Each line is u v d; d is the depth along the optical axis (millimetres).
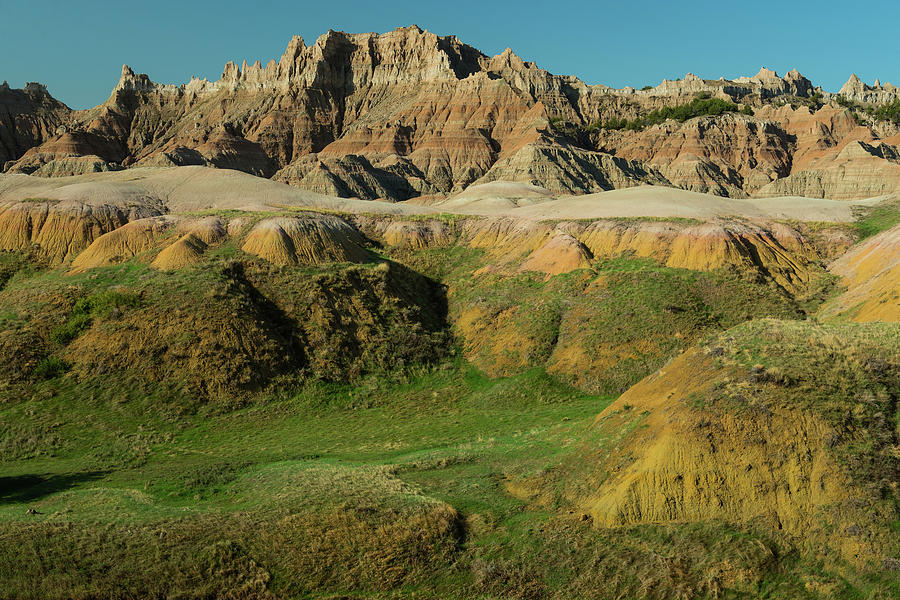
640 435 32688
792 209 91188
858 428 29266
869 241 73500
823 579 25688
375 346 64375
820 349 33188
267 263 71062
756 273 68812
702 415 30906
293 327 63031
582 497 31703
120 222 84188
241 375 55781
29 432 47094
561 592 27031
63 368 54531
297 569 28234
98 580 26844
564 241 77500
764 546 26859
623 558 27688
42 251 78750
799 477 28312
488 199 116938
